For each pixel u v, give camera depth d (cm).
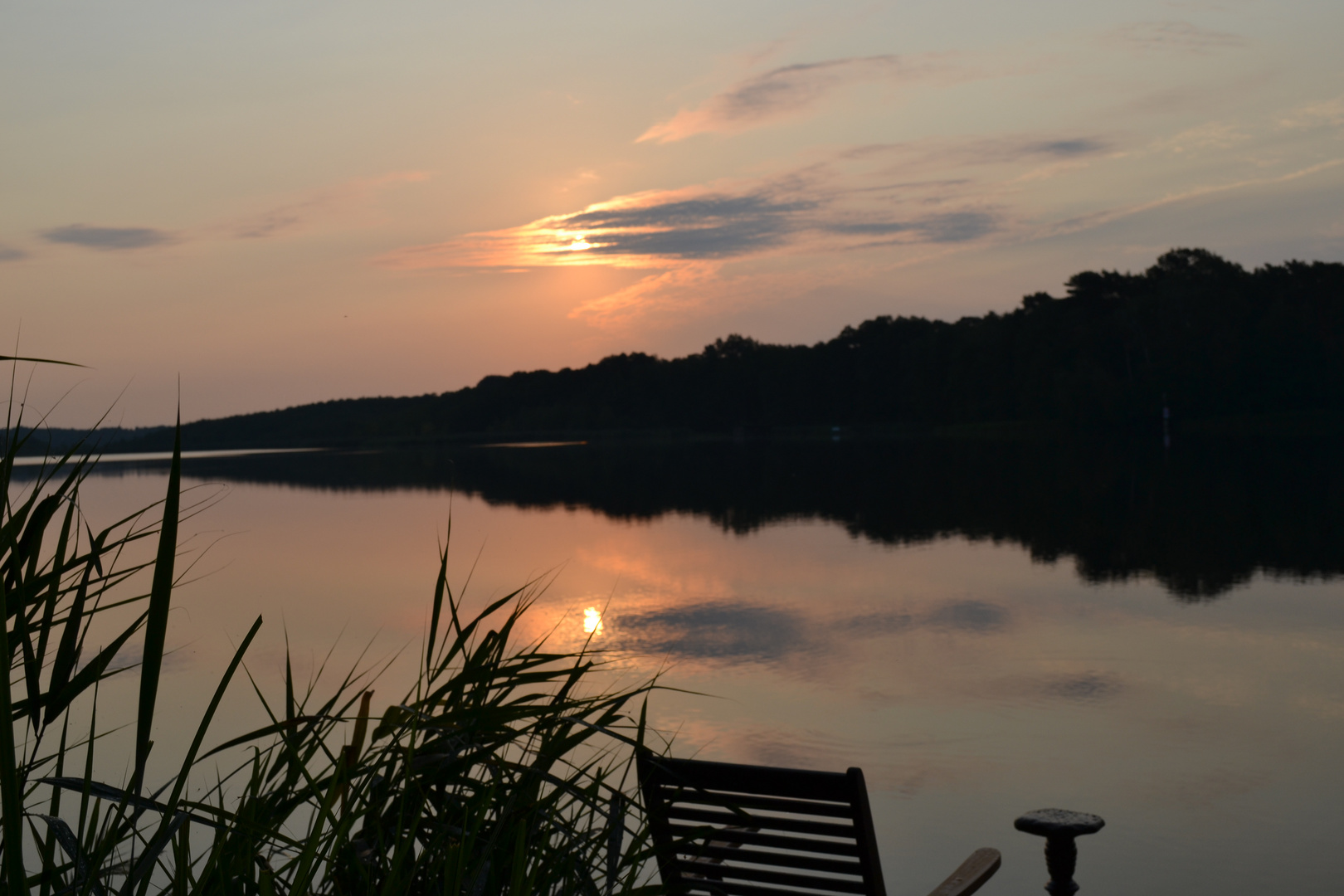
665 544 1845
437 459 8212
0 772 107
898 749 652
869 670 862
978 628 1023
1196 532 1773
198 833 305
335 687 825
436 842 169
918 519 2170
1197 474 3256
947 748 652
